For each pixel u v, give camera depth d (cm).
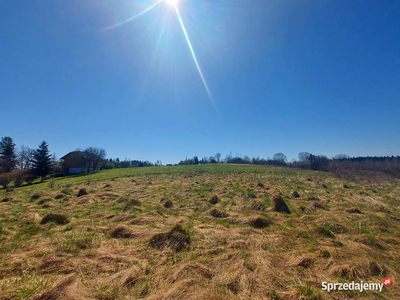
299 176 2688
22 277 329
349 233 551
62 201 999
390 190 1466
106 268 357
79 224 610
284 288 304
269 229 566
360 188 1572
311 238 493
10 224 600
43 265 360
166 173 3069
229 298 277
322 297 282
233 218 662
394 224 622
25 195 1225
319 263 377
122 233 516
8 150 4388
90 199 997
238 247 447
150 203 956
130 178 2483
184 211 801
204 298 271
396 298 286
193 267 352
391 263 386
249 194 1066
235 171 3325
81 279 323
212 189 1385
